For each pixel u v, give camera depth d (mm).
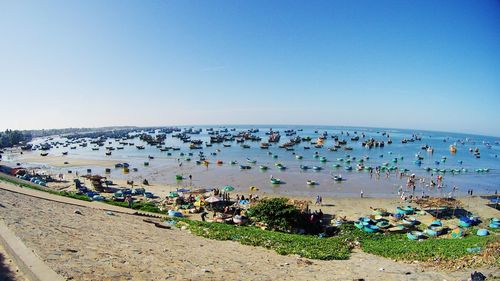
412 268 20703
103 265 13367
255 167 113688
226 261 19234
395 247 30594
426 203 54562
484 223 48906
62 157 152000
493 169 116438
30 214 23062
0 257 12250
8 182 50562
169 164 122938
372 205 63000
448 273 18703
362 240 36438
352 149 171375
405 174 101688
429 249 28391
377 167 109125
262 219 42438
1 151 187250
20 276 10672
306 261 21625
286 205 42812
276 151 164250
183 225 35438
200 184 85188
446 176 102562
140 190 69250
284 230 41219
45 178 83875
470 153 174125
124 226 27797
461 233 40969
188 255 19547
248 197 67562
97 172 105250
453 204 53719
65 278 10484
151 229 29219
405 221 47719
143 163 125812
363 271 19344
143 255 17219
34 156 159000
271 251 25156
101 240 19266
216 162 125750
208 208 54250
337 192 76688
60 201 37250
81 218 27359
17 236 14422
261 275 16422
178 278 13578
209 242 26875
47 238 15883
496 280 15953
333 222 47250
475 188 85188
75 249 15070
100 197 53375
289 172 104000
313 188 80812
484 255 22859
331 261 22969
